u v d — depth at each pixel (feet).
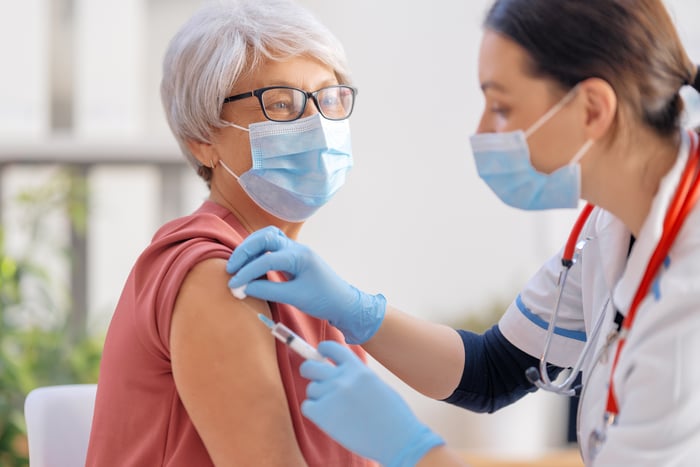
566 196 3.93
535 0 3.74
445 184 13.00
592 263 4.69
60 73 13.61
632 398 3.58
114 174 13.74
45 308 11.62
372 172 12.97
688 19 11.96
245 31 4.68
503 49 3.80
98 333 12.48
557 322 5.13
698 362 3.45
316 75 4.78
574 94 3.72
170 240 4.45
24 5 13.50
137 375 4.39
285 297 4.32
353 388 3.84
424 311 13.08
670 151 3.84
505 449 12.38
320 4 12.74
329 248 13.01
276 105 4.71
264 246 4.32
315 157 4.73
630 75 3.67
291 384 4.44
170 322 4.18
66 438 5.34
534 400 12.46
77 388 5.47
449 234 13.05
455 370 5.27
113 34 13.65
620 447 3.55
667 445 3.45
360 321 4.75
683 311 3.54
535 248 12.95
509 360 5.36
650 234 3.74
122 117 13.76
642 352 3.59
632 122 3.74
